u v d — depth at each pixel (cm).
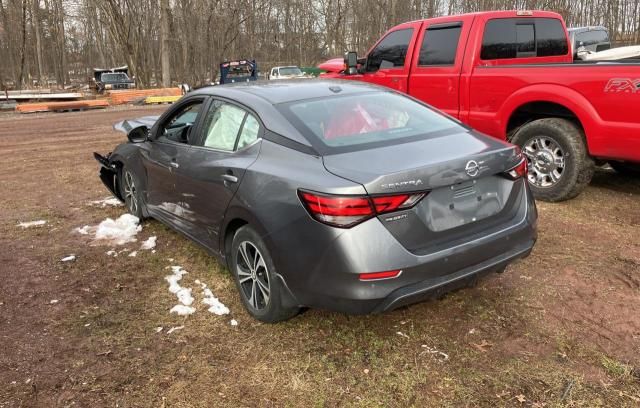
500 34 639
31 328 354
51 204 647
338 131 337
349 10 4409
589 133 516
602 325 333
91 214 601
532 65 561
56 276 435
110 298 394
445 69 650
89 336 342
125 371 305
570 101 525
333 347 320
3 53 5259
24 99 2509
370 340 326
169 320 360
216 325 351
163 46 2881
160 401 279
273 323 346
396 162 296
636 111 482
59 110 2055
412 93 699
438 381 286
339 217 278
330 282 286
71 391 289
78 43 7056
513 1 3700
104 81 3400
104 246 499
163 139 472
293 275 303
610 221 515
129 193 568
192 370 304
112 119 1684
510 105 580
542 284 388
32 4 4888
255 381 293
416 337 327
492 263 316
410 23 704
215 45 3947
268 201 315
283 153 329
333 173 293
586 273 403
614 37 3675
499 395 274
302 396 279
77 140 1199
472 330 332
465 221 308
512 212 335
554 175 568
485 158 312
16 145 1145
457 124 376
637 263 418
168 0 2911
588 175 552
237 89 405
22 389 291
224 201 358
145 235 525
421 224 291
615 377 284
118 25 3272
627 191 615
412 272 284
